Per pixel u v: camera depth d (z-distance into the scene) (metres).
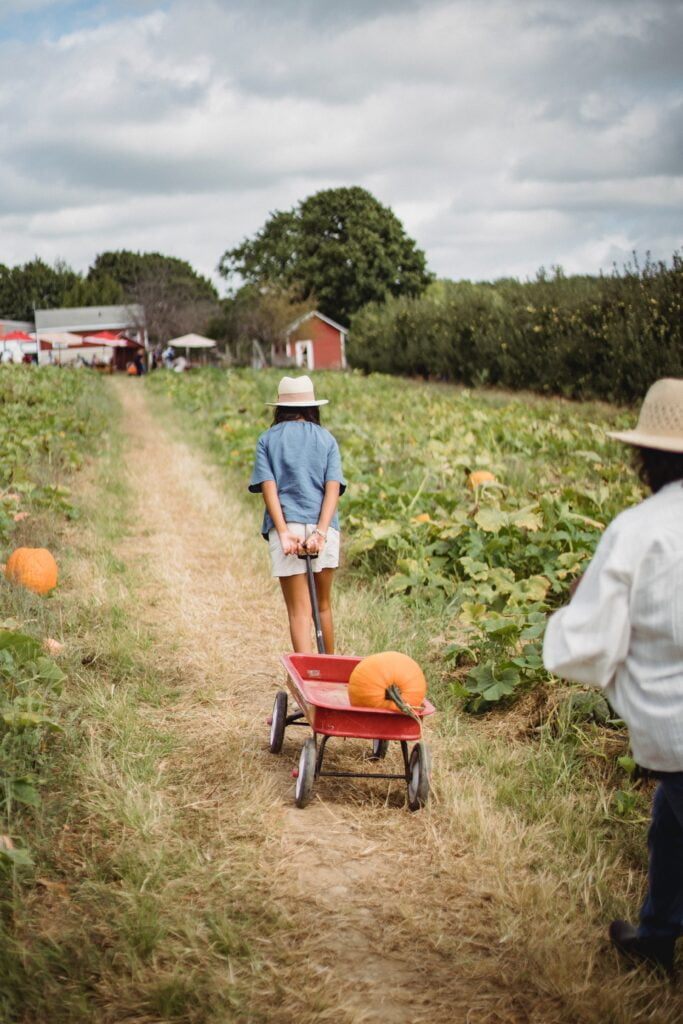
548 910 3.60
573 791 4.55
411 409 21.44
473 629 6.80
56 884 3.74
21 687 4.98
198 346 64.50
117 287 97.12
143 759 4.78
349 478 11.76
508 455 14.30
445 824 4.30
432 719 5.54
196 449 17.94
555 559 7.70
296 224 75.50
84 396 25.97
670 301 23.12
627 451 14.16
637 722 2.70
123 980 3.17
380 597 7.81
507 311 31.81
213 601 7.90
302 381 5.59
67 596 7.57
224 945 3.38
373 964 3.35
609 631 2.64
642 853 4.04
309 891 3.77
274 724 5.03
